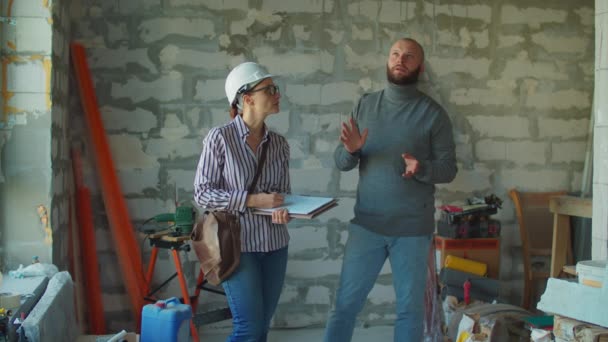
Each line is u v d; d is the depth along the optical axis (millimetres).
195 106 3908
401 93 3119
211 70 3908
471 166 4203
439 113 3121
